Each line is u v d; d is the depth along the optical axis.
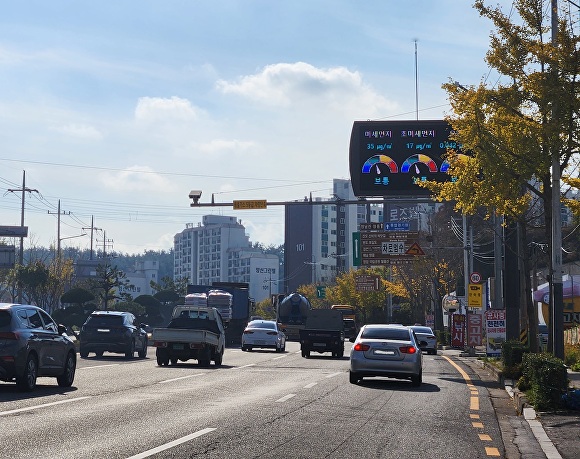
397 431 13.49
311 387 21.55
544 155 25.34
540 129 24.33
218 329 32.72
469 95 26.47
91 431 12.44
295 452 11.01
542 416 15.82
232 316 63.00
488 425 14.80
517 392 19.89
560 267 22.03
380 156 41.66
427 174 41.34
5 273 98.69
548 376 16.58
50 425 13.00
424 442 12.38
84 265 140.25
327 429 13.41
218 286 66.38
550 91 23.98
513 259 36.00
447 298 66.69
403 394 20.58
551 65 24.38
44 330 19.69
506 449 12.09
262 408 16.12
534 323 30.39
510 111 26.19
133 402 16.72
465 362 39.78
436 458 10.96
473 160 28.48
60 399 17.05
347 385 22.75
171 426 13.19
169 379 23.28
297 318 68.69
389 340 23.70
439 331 70.12
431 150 41.41
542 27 26.17
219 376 25.03
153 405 16.22
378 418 15.20
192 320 32.88
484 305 71.94
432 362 39.00
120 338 35.31
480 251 78.50
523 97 25.81
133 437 11.91
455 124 27.28
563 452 11.69
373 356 23.38
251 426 13.41
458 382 25.75
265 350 50.34
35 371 18.88
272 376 25.44
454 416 16.05
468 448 11.95
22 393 18.31
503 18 26.42
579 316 48.47
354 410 16.39
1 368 18.02
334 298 124.62
